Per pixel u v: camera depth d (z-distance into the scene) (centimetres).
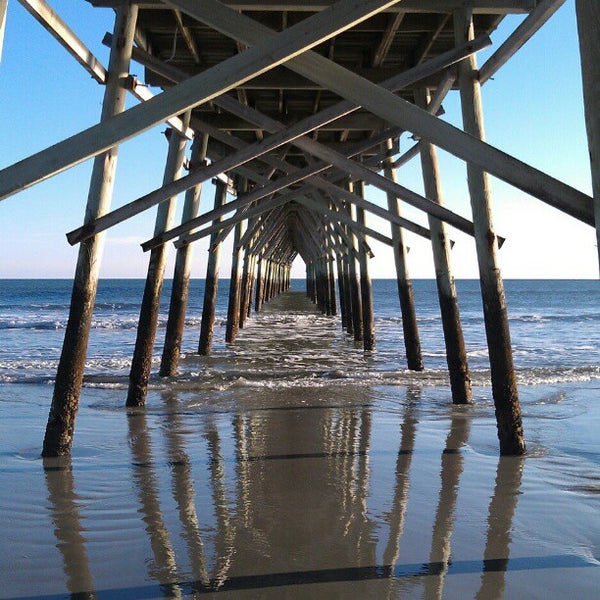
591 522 381
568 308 3794
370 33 691
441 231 752
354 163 540
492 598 288
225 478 464
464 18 559
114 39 535
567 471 487
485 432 613
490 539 354
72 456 522
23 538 353
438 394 818
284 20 603
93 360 1180
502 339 538
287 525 373
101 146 305
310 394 812
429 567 319
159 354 1311
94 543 347
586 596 291
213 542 349
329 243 2016
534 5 557
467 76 572
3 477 464
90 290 516
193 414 692
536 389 880
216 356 1273
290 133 496
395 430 619
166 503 410
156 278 751
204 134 962
